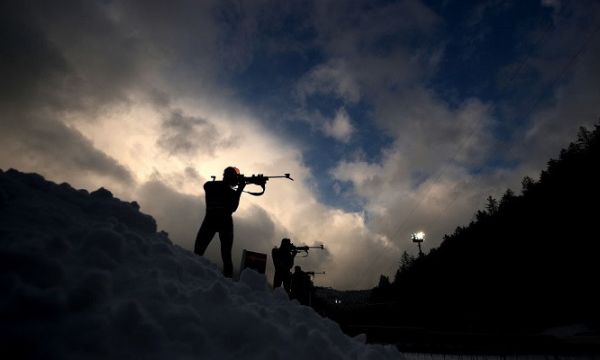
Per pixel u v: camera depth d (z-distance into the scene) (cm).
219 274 242
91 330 120
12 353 106
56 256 148
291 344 168
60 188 220
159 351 129
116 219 206
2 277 120
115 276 157
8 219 160
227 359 145
